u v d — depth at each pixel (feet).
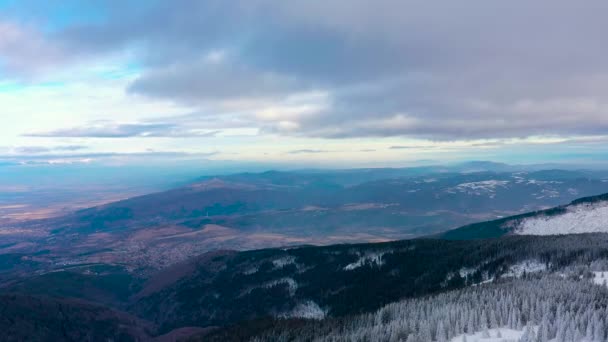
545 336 263.08
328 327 451.53
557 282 379.55
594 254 510.17
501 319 308.60
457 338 297.12
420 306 396.16
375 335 353.51
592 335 262.67
